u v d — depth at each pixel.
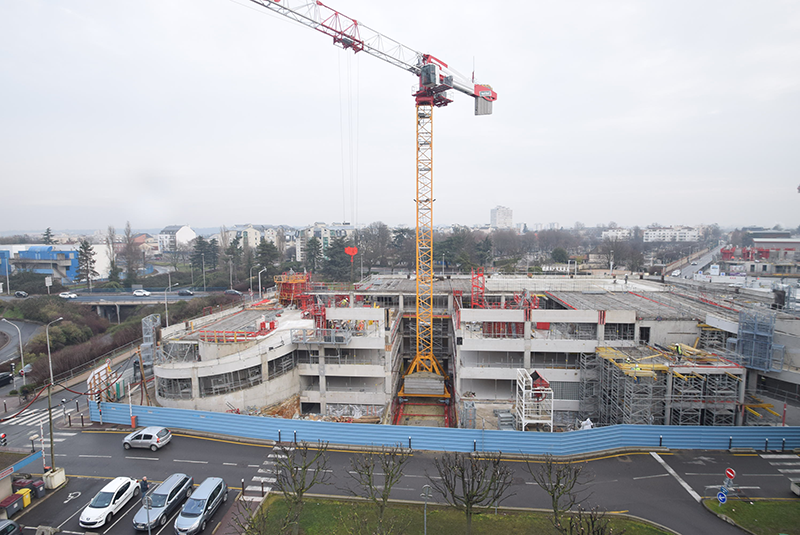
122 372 54.81
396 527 27.72
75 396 55.22
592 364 49.88
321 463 35.53
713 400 42.34
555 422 48.12
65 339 79.00
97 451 38.16
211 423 40.78
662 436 38.09
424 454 37.09
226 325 58.47
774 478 33.81
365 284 87.12
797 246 136.00
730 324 47.28
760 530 27.75
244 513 29.23
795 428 37.91
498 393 53.53
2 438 40.78
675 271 156.38
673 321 51.91
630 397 41.19
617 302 64.12
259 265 132.75
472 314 52.03
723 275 114.75
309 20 63.38
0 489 29.47
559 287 81.38
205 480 30.98
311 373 52.53
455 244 142.38
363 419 49.84
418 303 68.69
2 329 88.81
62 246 148.62
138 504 30.72
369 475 26.70
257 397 47.03
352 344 52.06
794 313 49.75
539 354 55.00
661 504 30.61
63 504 30.95
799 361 42.59
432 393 58.66
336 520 28.53
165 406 45.88
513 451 37.00
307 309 66.25
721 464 35.75
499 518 28.80
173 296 114.69
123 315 105.81
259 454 37.28
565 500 30.88
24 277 118.62
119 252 151.50
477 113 79.44
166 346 51.16
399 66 75.44
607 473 34.38
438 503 30.36
